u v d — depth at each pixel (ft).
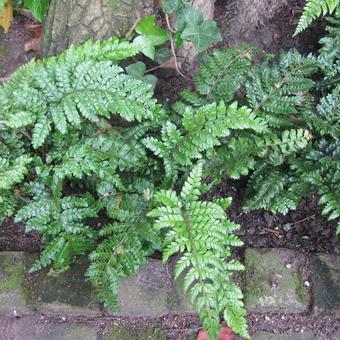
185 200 1.94
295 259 2.22
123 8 2.23
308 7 2.09
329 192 2.07
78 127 2.02
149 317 2.18
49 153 2.09
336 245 2.28
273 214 2.35
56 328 2.15
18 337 2.14
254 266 2.19
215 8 2.61
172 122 2.21
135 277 2.17
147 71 2.43
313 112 2.30
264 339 2.14
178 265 1.79
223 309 2.00
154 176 2.20
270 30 2.67
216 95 2.20
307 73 2.26
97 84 2.00
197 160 2.20
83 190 2.30
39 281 2.16
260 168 2.20
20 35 2.64
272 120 2.22
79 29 2.29
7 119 2.02
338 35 2.36
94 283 1.97
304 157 2.20
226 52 2.25
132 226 2.03
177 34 2.33
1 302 2.13
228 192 2.38
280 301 2.14
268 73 2.26
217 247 1.81
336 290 2.15
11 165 2.06
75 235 2.06
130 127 2.19
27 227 2.01
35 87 2.10
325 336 2.15
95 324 2.17
